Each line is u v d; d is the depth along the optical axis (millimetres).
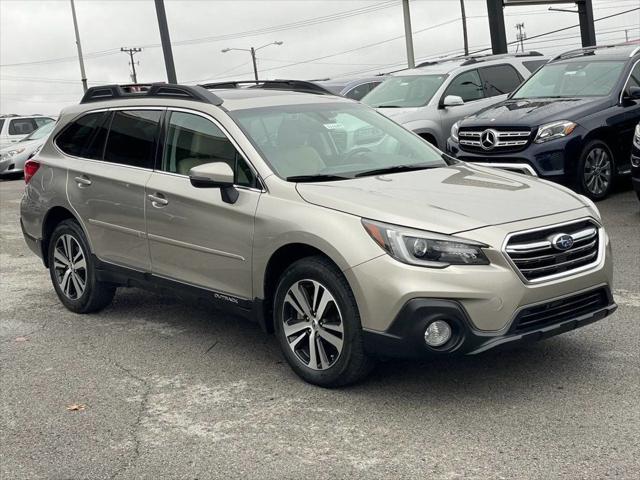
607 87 10695
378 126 5957
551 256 4383
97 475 3848
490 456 3814
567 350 5203
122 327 6328
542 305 4332
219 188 5215
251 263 4973
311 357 4754
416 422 4242
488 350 4199
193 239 5367
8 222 12789
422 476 3654
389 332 4277
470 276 4172
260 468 3828
